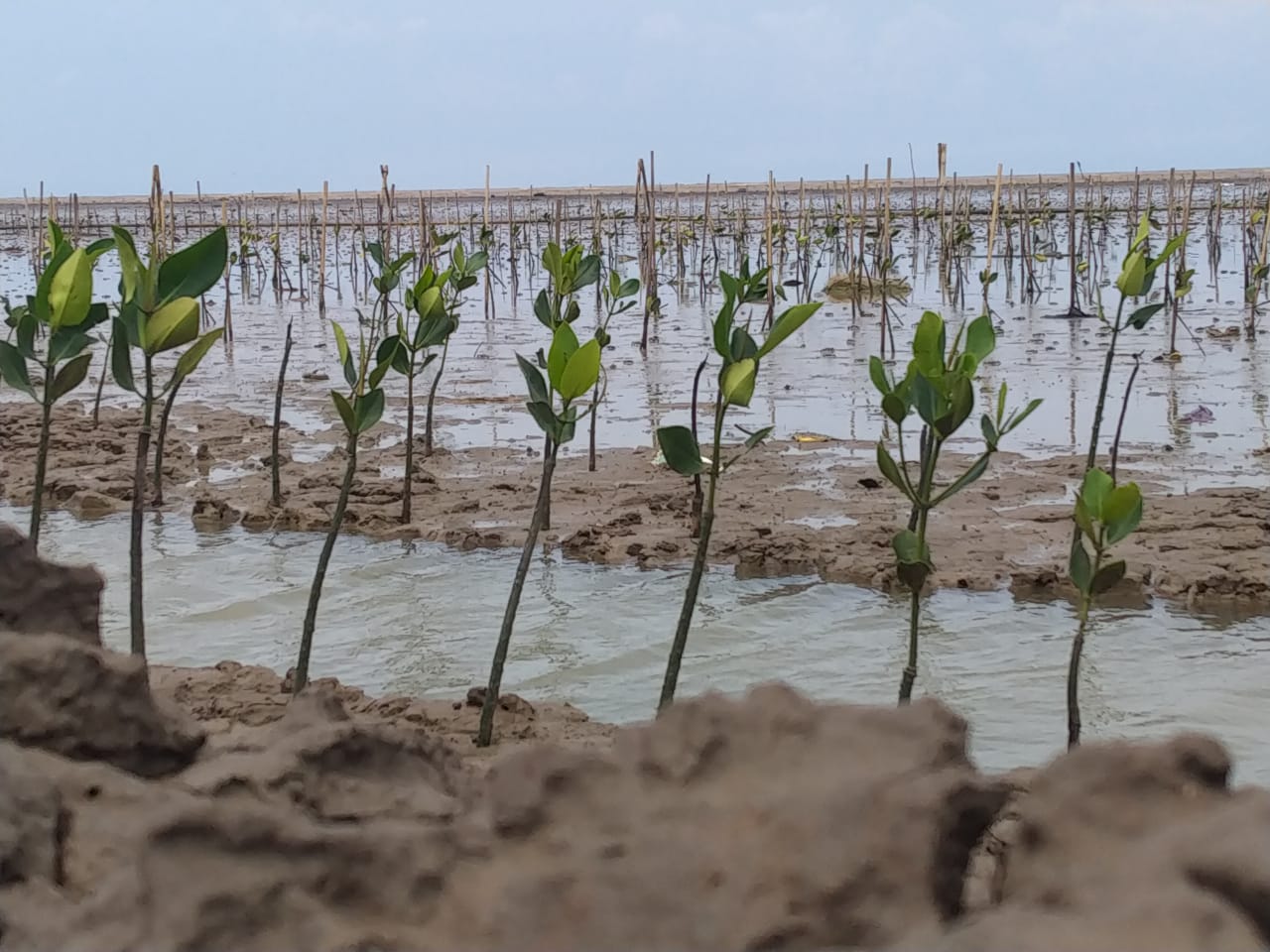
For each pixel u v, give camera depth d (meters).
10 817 2.63
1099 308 7.72
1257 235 37.88
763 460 11.99
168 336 5.54
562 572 8.78
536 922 2.27
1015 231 42.50
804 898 2.16
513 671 7.04
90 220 62.41
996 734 6.12
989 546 9.02
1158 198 61.66
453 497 10.69
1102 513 5.06
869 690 6.70
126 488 11.01
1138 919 1.85
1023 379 16.25
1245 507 9.70
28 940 2.34
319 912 2.39
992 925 1.91
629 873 2.27
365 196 94.31
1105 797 2.31
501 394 16.17
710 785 2.45
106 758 3.17
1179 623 7.59
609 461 12.03
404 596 8.33
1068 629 7.52
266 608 8.13
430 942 2.33
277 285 29.80
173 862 2.41
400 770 3.36
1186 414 13.71
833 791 2.27
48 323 5.88
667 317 24.70
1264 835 2.01
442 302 9.61
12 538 3.65
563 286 8.73
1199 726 6.16
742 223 39.22
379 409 6.26
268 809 2.50
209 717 6.00
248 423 14.27
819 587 8.36
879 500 10.38
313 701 3.58
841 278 27.78
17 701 3.11
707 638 7.50
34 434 13.45
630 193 90.38
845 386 16.38
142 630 5.76
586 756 2.53
